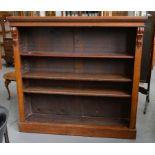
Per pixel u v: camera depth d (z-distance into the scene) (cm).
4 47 608
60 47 263
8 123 295
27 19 229
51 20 226
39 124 269
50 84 284
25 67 273
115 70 265
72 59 269
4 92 420
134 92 241
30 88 277
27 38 267
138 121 297
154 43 329
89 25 223
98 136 261
